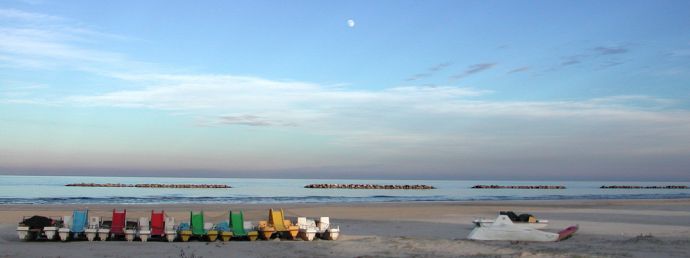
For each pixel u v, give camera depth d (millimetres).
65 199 53219
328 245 17016
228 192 85938
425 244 17047
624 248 16312
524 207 42688
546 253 15141
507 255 14945
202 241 17688
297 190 102688
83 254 14500
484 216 31891
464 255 14992
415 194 87938
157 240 17781
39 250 15070
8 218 25578
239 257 14578
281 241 17969
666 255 14945
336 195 77812
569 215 33188
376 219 29156
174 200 55375
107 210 33938
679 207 43531
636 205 46969
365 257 14617
